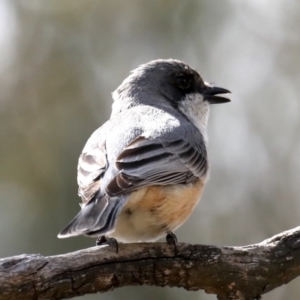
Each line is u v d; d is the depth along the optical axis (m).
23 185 13.71
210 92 11.52
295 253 8.86
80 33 15.41
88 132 14.53
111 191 8.27
